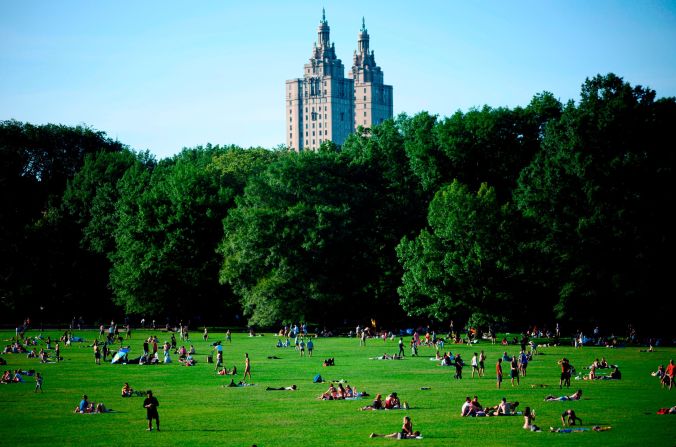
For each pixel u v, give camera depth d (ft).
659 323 425.28
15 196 568.82
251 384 262.67
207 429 189.37
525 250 405.80
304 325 453.99
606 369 294.46
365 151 521.24
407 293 418.31
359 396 234.38
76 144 651.25
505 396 232.94
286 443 173.47
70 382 269.44
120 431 187.73
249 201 487.61
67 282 536.01
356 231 476.13
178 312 504.02
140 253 489.26
